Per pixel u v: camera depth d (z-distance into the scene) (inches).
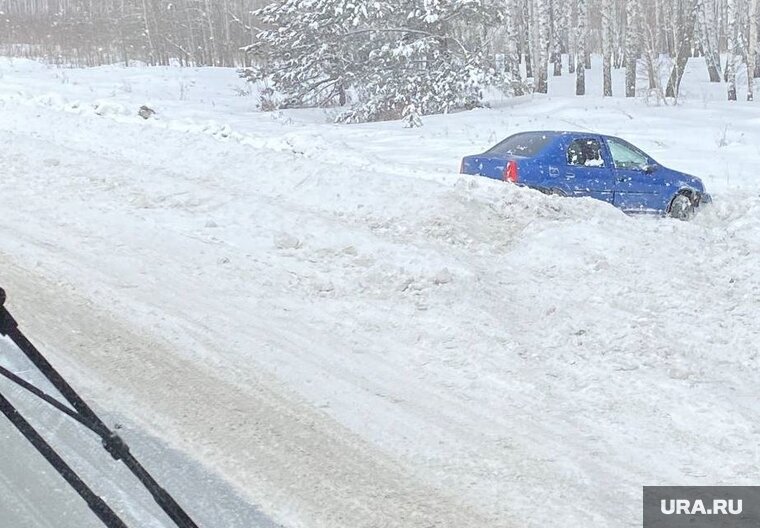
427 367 247.3
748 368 262.1
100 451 185.6
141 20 2502.5
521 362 253.0
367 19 1221.7
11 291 285.4
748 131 907.4
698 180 524.1
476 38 1520.7
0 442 186.2
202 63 2461.9
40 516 159.5
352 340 264.5
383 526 164.6
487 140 838.5
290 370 238.1
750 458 199.2
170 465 182.2
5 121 623.5
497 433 207.5
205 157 515.2
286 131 885.8
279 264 334.3
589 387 237.3
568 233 386.3
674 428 213.6
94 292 289.0
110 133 581.3
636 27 1627.7
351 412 215.0
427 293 305.1
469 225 398.3
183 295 293.4
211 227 376.5
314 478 181.3
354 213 414.3
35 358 106.3
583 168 485.1
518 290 327.9
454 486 181.3
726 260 377.7
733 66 1416.1
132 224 373.7
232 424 203.6
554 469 190.4
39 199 407.8
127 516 160.9
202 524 161.2
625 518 170.9
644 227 414.9
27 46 2283.5
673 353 265.1
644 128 938.7
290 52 1289.4
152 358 239.3
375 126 1016.2
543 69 1464.1
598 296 323.6
